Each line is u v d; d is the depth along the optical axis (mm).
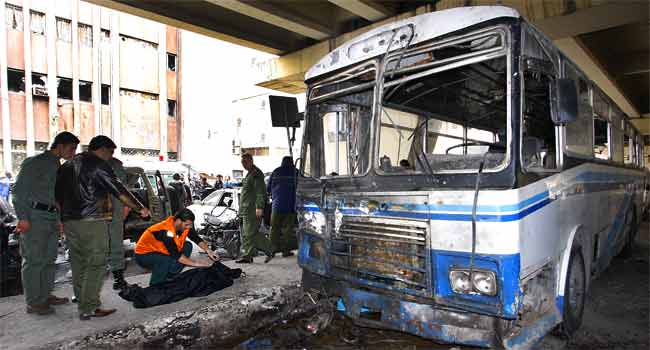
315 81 4508
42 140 25047
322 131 4449
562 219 3752
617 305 5242
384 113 3832
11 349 3477
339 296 3959
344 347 4094
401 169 3760
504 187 2939
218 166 36125
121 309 4523
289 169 6914
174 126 31906
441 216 3141
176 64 31781
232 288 5273
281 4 9914
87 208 4117
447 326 3258
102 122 27578
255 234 6730
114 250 5246
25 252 4293
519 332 3182
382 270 3510
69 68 26031
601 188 5281
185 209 5535
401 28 3693
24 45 24297
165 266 5266
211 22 10828
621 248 7246
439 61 3436
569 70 4266
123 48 28547
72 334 3801
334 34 11375
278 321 4840
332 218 3926
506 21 3150
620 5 7582
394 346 4059
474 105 4586
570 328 4078
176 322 4270
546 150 3982
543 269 3436
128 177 8539
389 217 3463
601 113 5629
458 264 3066
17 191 4184
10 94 23906
